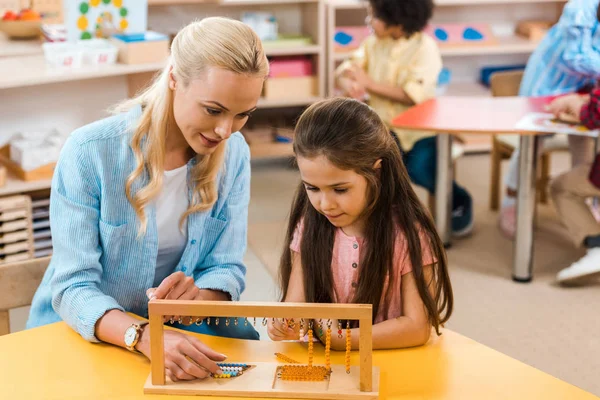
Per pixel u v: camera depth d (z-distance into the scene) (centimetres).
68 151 170
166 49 333
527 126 326
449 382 141
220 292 183
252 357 150
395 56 396
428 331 157
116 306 161
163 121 166
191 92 153
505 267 366
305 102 489
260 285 343
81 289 164
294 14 512
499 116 344
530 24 545
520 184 339
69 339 158
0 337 159
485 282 351
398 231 161
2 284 179
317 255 166
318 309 130
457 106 364
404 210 161
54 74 309
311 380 139
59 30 370
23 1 423
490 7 553
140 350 150
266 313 131
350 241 165
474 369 145
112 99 353
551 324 312
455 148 405
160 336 137
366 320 131
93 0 337
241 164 190
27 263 181
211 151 164
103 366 148
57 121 345
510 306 328
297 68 491
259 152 487
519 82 415
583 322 314
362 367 134
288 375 141
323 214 162
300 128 149
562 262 370
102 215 171
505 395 136
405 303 160
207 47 150
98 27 342
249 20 482
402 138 388
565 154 535
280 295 180
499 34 559
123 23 342
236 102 152
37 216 338
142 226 172
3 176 323
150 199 171
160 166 169
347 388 136
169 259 185
